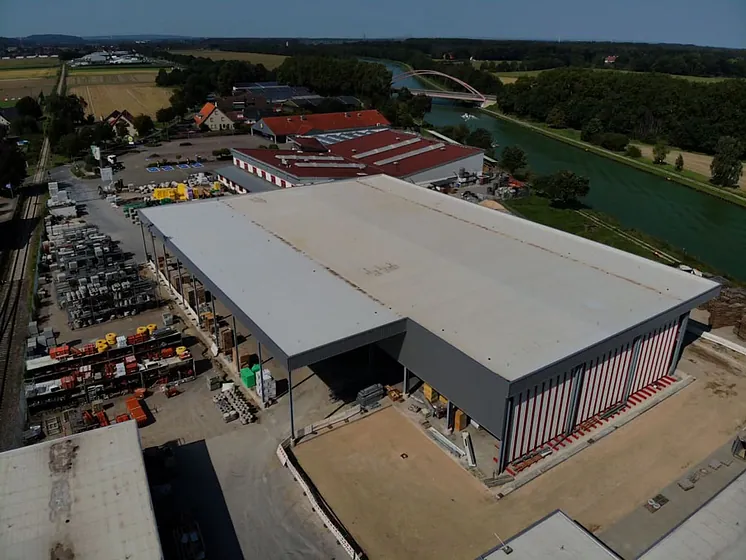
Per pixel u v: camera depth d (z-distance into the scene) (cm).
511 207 6744
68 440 2291
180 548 2091
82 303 3806
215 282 3142
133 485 2070
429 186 6975
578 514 2291
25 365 3178
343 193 4959
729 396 3050
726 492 2144
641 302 2938
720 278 4675
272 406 2928
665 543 1925
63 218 5769
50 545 1831
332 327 2672
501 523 2245
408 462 2562
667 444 2681
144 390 3002
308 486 2405
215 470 2506
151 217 4228
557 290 3061
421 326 2658
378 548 2136
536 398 2452
